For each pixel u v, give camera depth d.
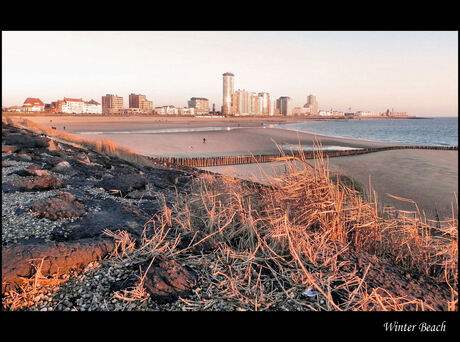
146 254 2.63
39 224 3.16
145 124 107.00
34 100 187.62
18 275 2.18
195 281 2.32
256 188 4.86
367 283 2.52
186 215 3.72
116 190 5.00
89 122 118.50
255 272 2.53
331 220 3.58
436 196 12.22
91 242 2.67
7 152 7.45
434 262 3.29
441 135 70.06
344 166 21.02
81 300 2.05
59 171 6.11
